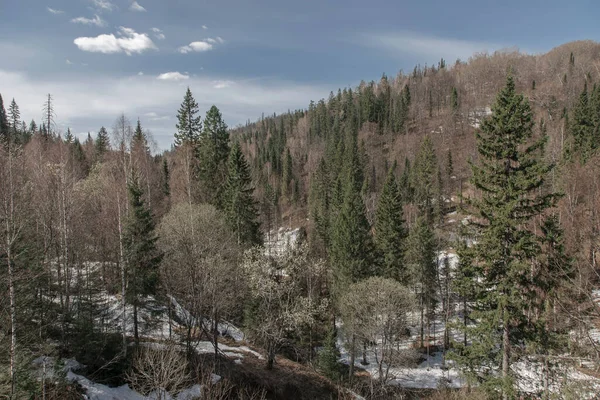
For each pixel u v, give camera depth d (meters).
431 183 65.62
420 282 37.94
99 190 37.78
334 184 71.19
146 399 17.47
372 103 132.38
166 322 28.06
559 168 37.28
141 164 48.44
